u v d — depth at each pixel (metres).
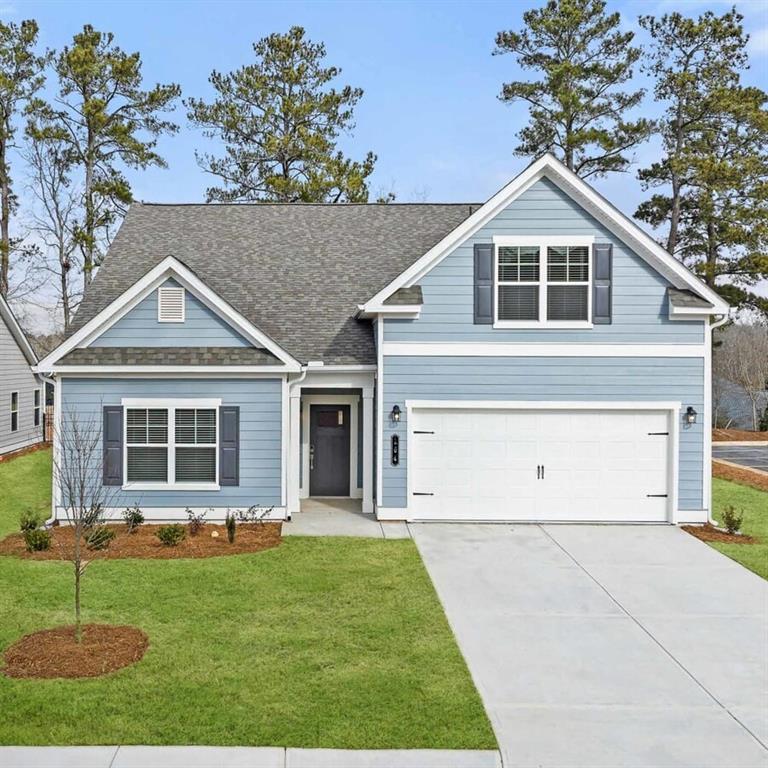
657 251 15.30
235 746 6.50
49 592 10.70
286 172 37.09
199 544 13.66
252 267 19.06
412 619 9.85
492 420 15.78
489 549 13.64
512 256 15.61
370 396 16.38
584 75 34.34
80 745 6.50
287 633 9.24
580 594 11.17
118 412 15.38
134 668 8.07
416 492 15.80
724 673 8.41
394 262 19.34
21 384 29.02
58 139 35.81
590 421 15.78
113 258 19.23
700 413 15.66
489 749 6.59
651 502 15.80
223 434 15.55
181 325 15.65
